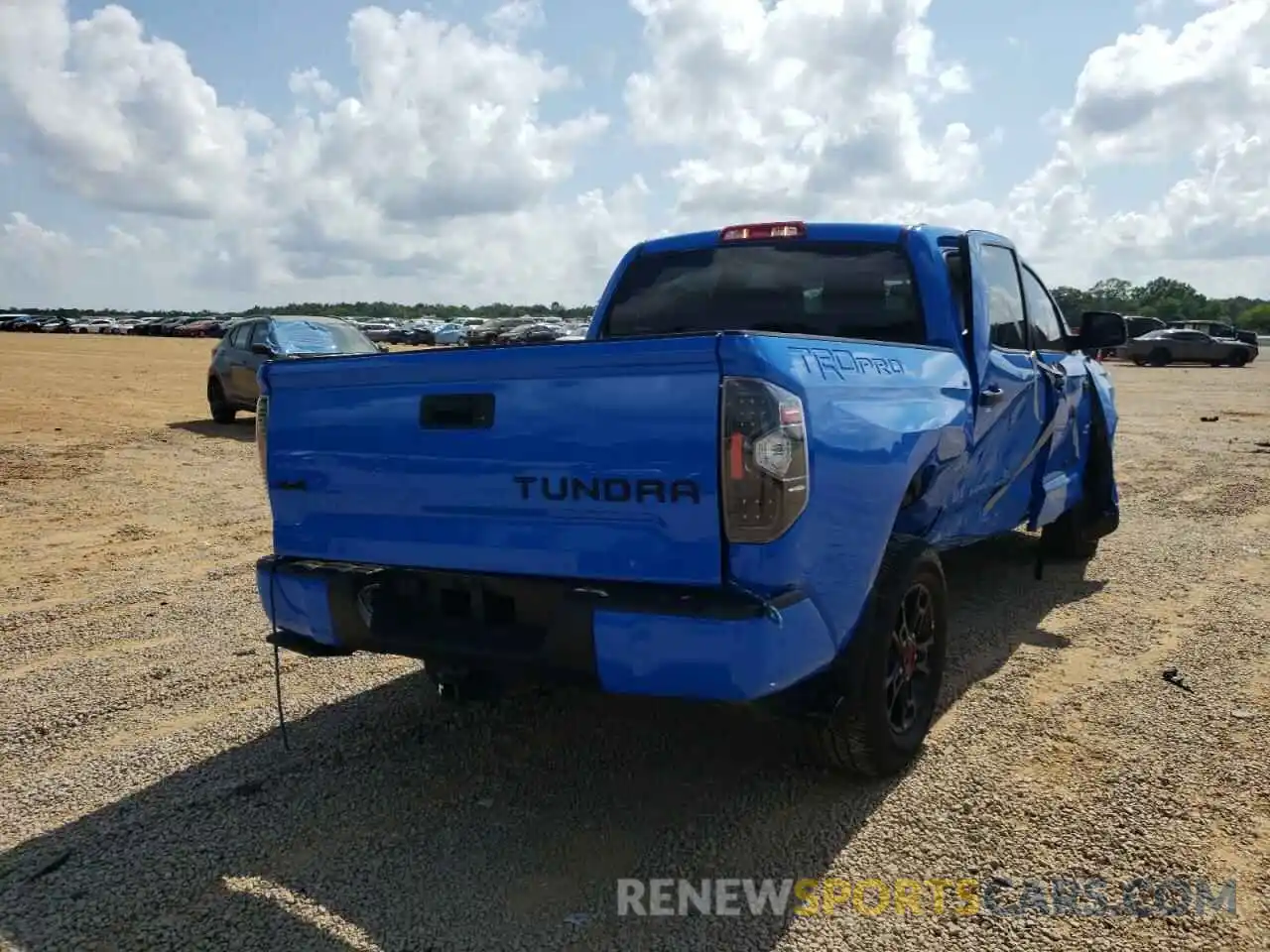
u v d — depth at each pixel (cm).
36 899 312
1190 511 913
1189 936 288
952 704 459
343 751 417
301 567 373
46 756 417
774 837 344
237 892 314
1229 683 480
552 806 367
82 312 15650
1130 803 363
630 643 300
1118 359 4056
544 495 319
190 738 433
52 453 1291
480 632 335
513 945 285
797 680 311
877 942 286
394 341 6800
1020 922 294
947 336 466
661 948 283
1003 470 536
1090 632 562
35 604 641
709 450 292
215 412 1634
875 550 347
